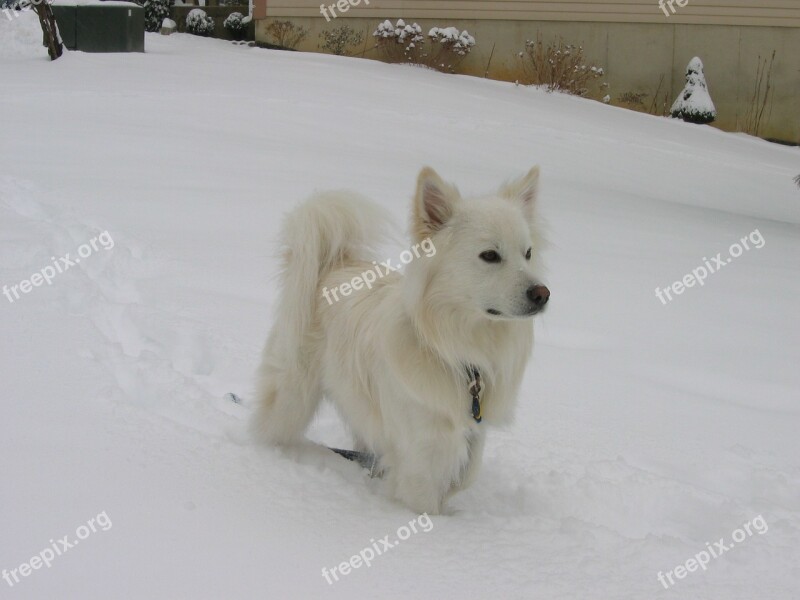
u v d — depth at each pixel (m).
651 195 6.67
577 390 3.01
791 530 2.46
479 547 2.33
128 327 3.19
